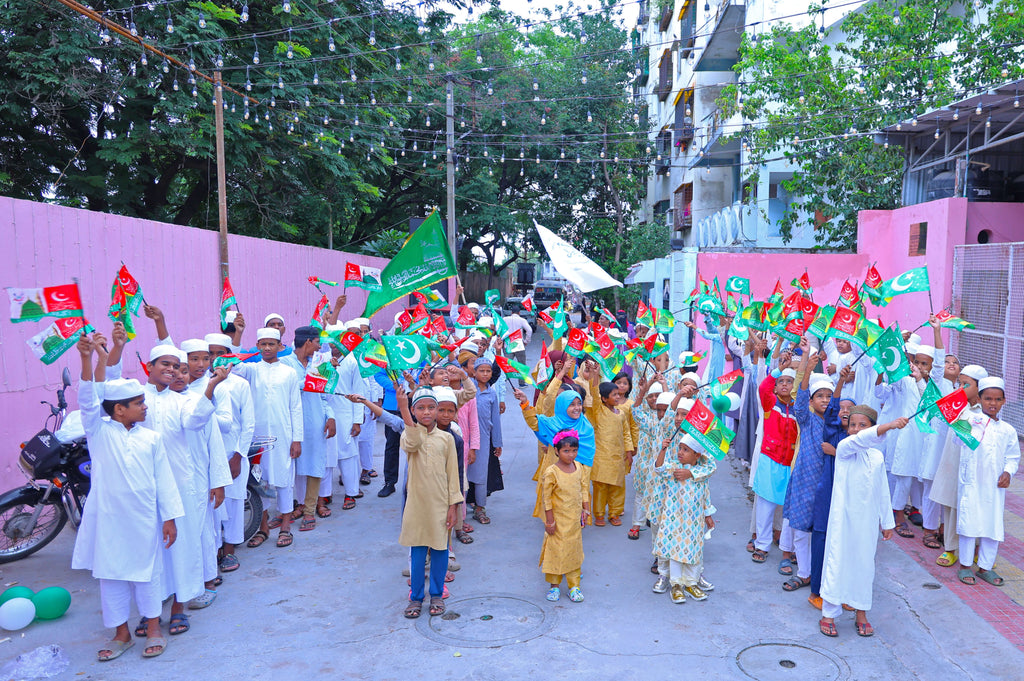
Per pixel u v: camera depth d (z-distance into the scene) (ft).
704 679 14.40
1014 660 14.96
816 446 17.93
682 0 92.07
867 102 49.16
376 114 58.13
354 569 20.03
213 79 38.06
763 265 49.26
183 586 16.07
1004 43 42.19
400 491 28.17
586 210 116.88
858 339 17.67
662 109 119.96
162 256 31.27
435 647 15.70
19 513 19.98
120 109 46.88
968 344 37.96
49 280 24.45
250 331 40.32
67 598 16.99
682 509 17.89
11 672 14.38
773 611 17.53
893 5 50.14
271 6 47.32
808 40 53.88
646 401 22.90
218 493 17.54
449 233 64.90
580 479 18.08
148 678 14.34
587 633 16.37
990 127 40.65
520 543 22.25
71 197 52.42
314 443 22.98
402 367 16.63
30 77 40.32
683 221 90.17
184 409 16.20
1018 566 19.79
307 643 15.84
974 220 39.99
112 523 14.69
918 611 17.30
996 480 18.26
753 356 28.66
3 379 22.39
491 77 82.74
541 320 24.57
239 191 57.21
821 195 54.44
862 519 15.94
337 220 65.92
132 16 36.55
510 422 42.32
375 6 51.13
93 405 14.44
